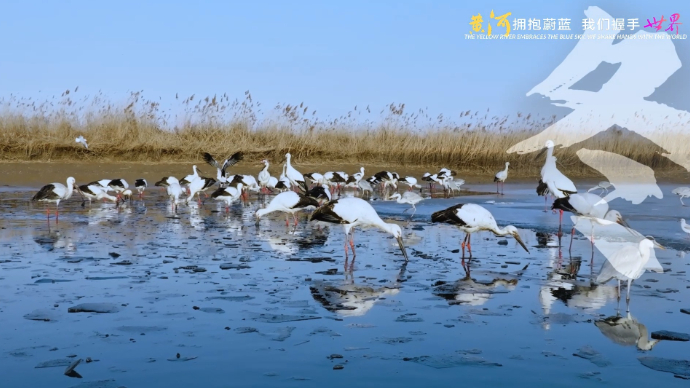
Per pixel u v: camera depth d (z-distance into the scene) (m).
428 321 8.55
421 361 7.08
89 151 33.53
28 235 15.69
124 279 10.80
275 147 36.59
